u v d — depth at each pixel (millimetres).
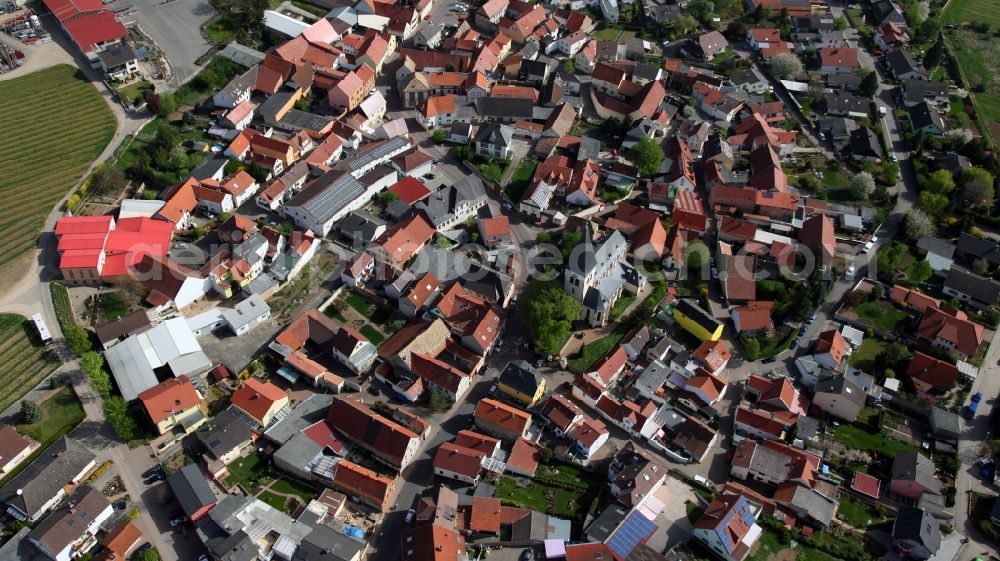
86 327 191375
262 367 187000
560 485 167875
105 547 148750
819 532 161375
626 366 196750
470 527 157000
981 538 163500
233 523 151625
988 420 187250
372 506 161500
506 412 175750
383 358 189375
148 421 170375
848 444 180375
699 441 175875
